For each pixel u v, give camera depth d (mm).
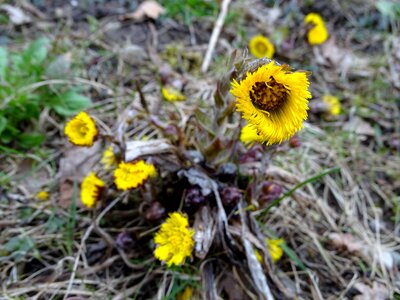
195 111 189
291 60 323
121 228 215
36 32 304
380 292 212
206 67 299
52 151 246
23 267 200
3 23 306
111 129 255
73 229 211
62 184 228
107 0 333
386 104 303
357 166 267
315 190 251
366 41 346
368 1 368
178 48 306
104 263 199
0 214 218
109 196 212
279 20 350
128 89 280
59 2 324
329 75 319
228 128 195
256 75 133
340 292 211
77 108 253
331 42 338
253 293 196
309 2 362
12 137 243
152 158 199
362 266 218
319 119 290
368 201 252
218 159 196
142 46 308
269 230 216
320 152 270
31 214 219
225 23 331
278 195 206
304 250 223
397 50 339
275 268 208
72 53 291
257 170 201
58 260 204
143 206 208
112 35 311
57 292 191
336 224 239
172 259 176
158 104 248
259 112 136
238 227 199
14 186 229
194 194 190
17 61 260
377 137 284
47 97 257
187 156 199
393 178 263
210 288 192
